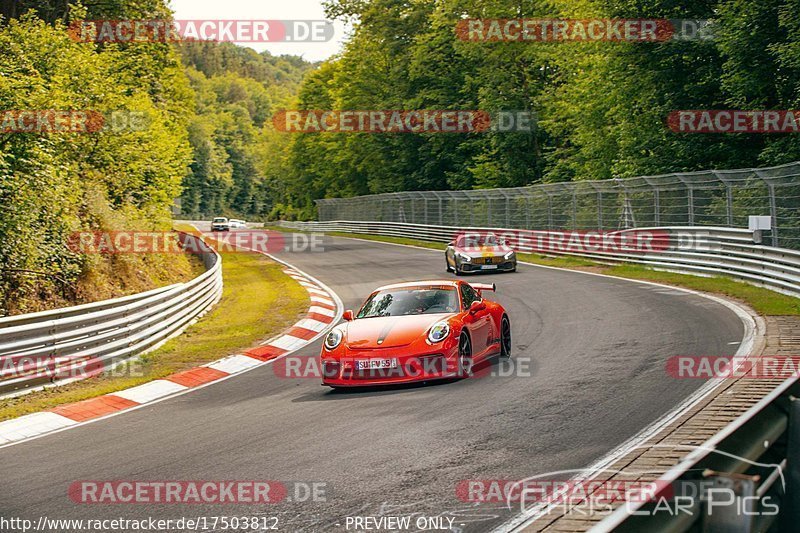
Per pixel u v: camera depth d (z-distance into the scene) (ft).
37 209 95.40
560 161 228.43
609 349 63.41
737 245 106.32
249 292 142.00
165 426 48.29
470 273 144.15
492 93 252.21
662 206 131.23
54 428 50.52
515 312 90.89
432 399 49.44
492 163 262.26
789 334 63.57
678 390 47.06
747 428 18.62
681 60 160.25
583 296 100.37
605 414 42.42
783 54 122.93
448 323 54.90
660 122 162.50
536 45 240.94
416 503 29.81
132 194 176.76
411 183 331.98
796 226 93.76
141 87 208.33
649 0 157.69
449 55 299.79
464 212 226.99
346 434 41.81
